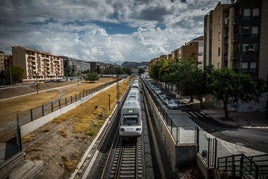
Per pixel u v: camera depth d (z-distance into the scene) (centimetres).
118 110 3275
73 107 2872
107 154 1510
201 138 1302
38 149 1345
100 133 2039
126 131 1670
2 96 4316
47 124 1955
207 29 4016
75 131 1900
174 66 4016
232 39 3023
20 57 8712
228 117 2347
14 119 2073
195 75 2933
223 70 2345
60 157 1358
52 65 11169
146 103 3712
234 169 864
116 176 1182
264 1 2923
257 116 2430
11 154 1212
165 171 1253
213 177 971
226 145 1477
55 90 5544
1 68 9675
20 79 7394
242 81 2127
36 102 3419
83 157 1441
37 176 1094
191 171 1120
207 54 4025
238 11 3025
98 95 4544
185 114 2655
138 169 1266
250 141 1575
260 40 2975
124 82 8631
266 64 3003
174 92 5138
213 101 3309
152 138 1864
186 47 5578
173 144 1239
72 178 1164
